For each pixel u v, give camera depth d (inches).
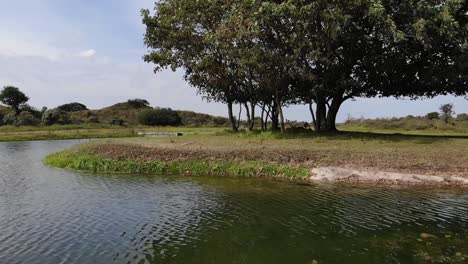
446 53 1094.4
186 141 1111.6
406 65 1149.7
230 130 1535.4
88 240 414.3
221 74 1337.4
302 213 522.0
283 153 854.5
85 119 3149.6
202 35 1334.9
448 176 727.7
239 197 608.1
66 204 556.1
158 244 405.1
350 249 394.3
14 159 1053.8
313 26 1064.8
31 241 410.0
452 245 406.3
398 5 1034.1
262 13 1071.6
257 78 1288.1
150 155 888.9
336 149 889.5
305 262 362.3
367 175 740.0
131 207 544.1
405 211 532.7
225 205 561.0
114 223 472.4
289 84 1273.4
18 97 3041.3
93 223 471.2
